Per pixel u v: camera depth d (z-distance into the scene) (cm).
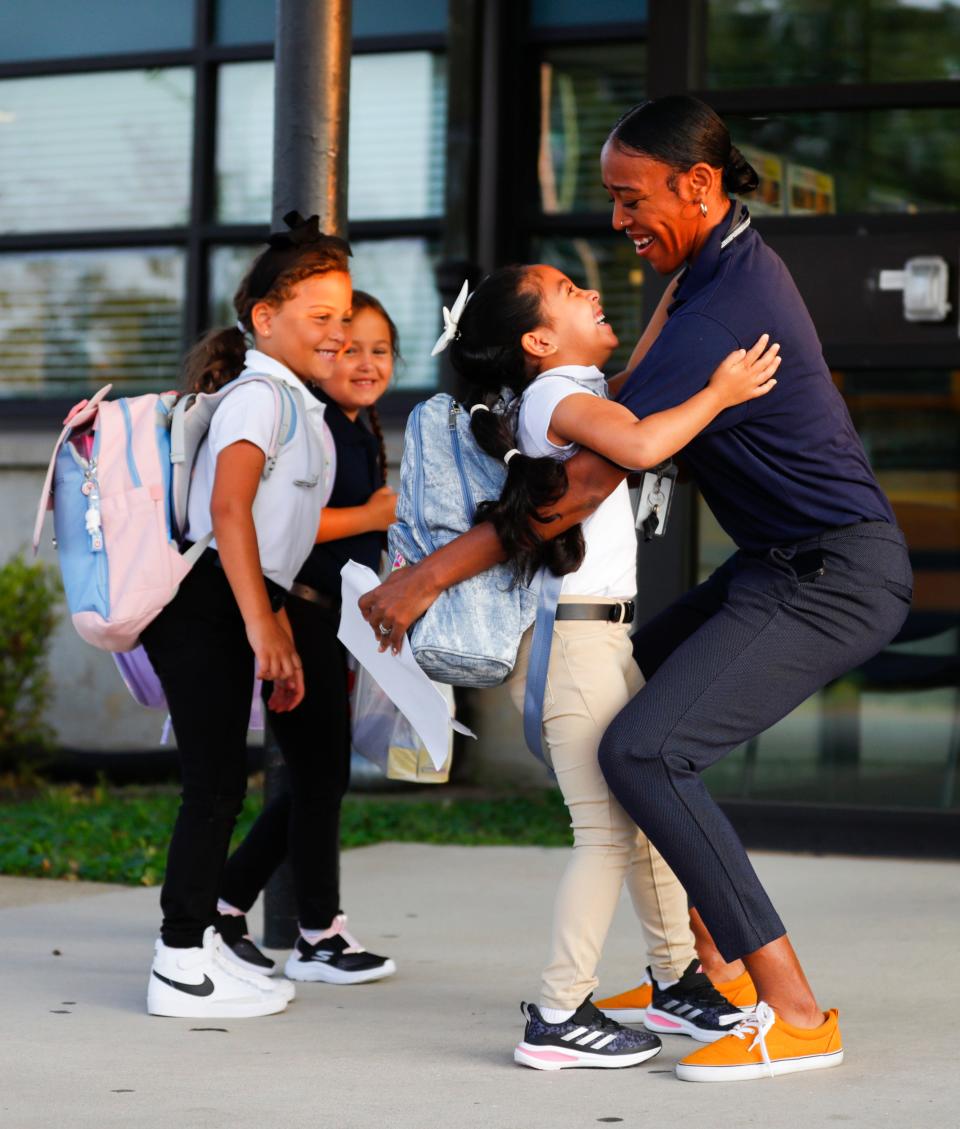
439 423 648
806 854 1193
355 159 1720
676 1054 644
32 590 1578
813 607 611
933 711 1185
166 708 777
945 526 1186
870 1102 562
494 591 623
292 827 789
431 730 646
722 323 599
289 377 742
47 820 1331
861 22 1205
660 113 615
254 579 692
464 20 1606
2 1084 593
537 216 1681
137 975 796
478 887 1069
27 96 1797
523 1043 622
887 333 1184
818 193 1206
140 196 1770
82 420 720
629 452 582
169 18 1762
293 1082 596
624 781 601
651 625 695
